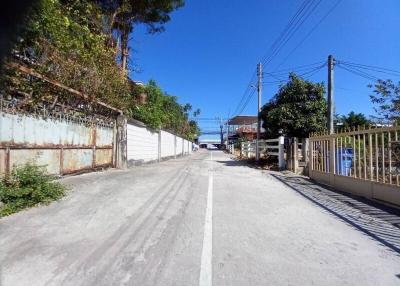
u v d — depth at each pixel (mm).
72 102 12789
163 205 8305
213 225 6645
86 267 4426
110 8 18844
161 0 19656
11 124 9117
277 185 12914
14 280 3992
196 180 13469
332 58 17266
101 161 15977
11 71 8305
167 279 4164
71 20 12188
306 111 19797
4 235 5594
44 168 9867
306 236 6102
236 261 4812
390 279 4336
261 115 23250
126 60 19609
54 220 6551
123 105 17828
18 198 7426
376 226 6898
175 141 38719
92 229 6078
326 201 9586
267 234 6164
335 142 12617
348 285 4141
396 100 17812
